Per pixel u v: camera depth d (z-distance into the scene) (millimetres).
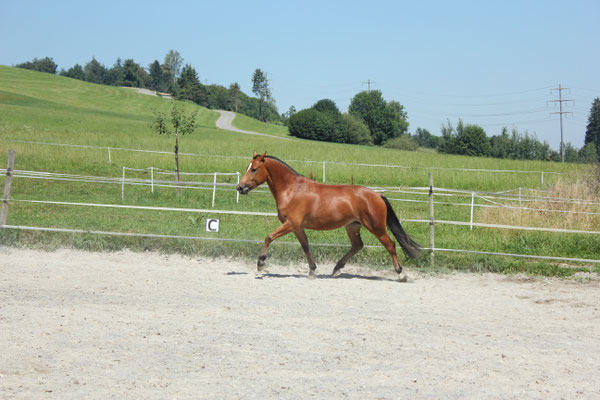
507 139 95938
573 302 8172
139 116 91938
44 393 4430
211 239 10875
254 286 8594
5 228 11320
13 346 5430
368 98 138000
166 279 8836
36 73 136250
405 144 113812
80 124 59938
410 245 9391
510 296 8508
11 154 11445
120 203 17078
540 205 15648
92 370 4930
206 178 25516
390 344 5895
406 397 4547
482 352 5734
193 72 178125
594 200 15992
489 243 12008
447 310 7539
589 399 4625
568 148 93188
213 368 5059
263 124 129125
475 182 28031
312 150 43406
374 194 9031
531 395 4676
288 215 8938
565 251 11547
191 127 22156
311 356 5449
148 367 5031
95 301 7258
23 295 7363
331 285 8898
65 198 17422
